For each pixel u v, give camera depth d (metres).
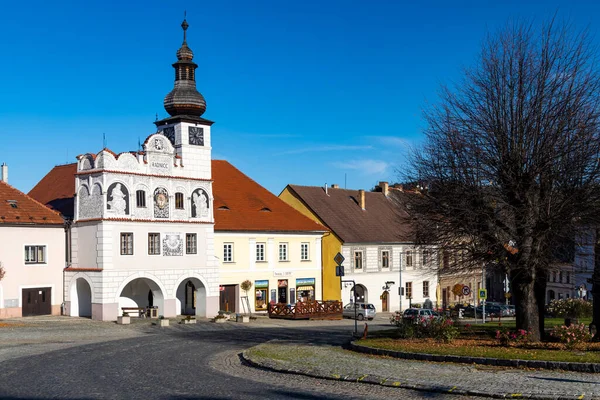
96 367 23.53
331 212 69.50
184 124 52.22
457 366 20.91
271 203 65.12
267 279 60.62
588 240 27.16
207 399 17.25
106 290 46.62
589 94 27.03
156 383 19.83
